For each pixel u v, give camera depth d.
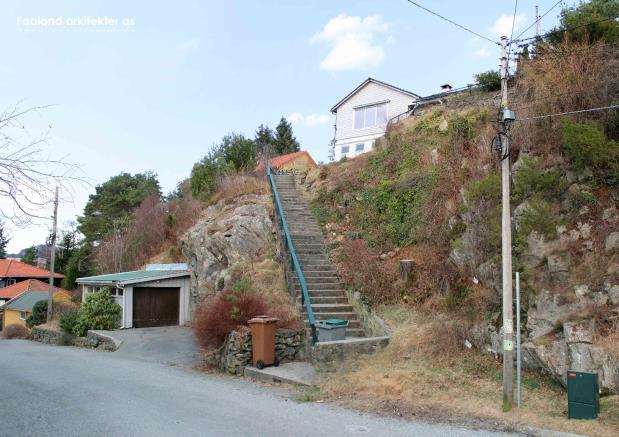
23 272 49.22
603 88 11.41
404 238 14.96
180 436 6.79
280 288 15.66
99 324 22.17
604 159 10.38
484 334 10.48
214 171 29.77
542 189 10.87
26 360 16.16
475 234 11.67
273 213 19.83
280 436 6.82
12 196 6.83
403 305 12.89
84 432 6.98
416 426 7.41
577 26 12.67
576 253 9.80
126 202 44.56
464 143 15.41
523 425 7.36
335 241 16.83
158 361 15.45
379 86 35.62
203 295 19.45
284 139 55.97
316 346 11.27
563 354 8.65
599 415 7.38
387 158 18.81
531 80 13.14
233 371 12.41
